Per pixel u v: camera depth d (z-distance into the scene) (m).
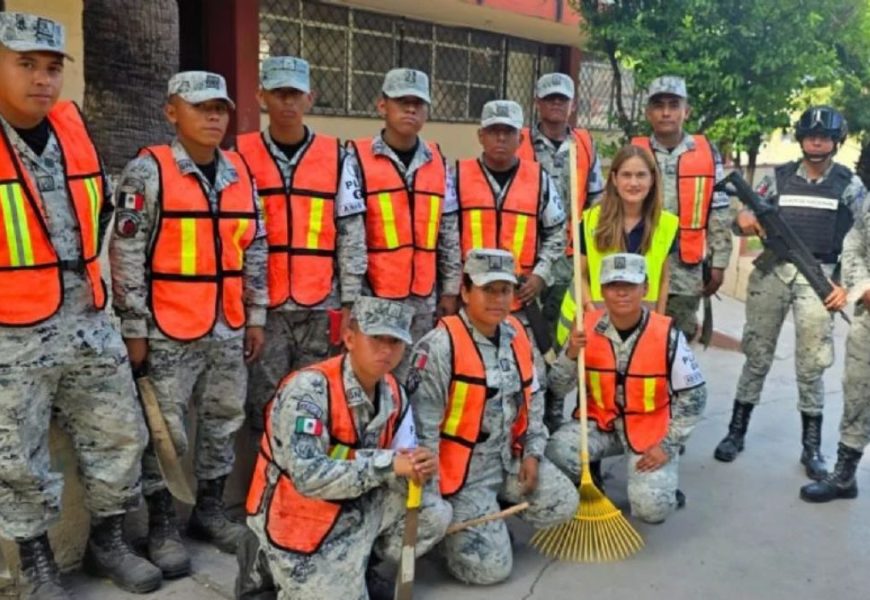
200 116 2.86
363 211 3.44
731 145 6.57
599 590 3.05
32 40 2.40
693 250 4.30
